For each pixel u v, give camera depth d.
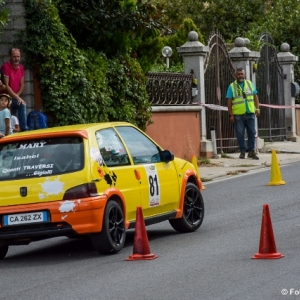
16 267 14.48
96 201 14.28
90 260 14.48
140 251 14.13
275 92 39.69
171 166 16.73
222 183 25.30
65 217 14.24
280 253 13.60
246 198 21.45
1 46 25.14
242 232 16.33
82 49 26.88
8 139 15.03
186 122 31.58
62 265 14.26
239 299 10.84
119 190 14.93
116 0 28.02
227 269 12.77
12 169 14.73
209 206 20.44
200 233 16.69
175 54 42.28
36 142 14.95
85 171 14.41
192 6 51.94
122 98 27.98
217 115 33.84
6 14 23.55
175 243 15.66
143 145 16.28
